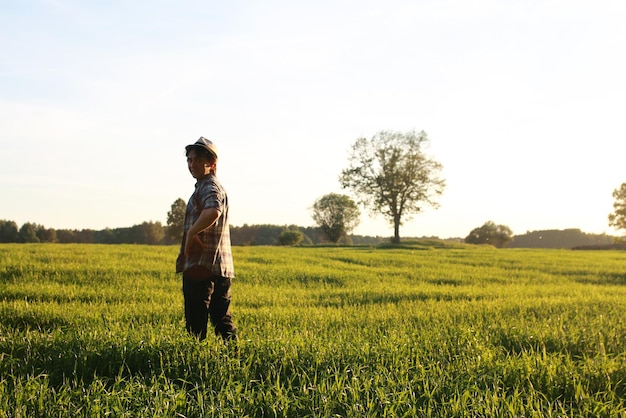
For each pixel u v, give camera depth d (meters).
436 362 5.38
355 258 27.25
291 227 142.38
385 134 68.75
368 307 10.59
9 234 103.50
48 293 11.05
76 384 4.46
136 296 11.34
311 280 16.48
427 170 68.12
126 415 3.79
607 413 4.27
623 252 46.78
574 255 37.44
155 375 4.73
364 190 69.44
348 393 4.43
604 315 9.49
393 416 3.98
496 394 4.40
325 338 6.31
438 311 9.76
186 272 5.61
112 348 5.36
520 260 29.41
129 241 116.06
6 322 7.79
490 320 8.60
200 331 5.70
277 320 8.53
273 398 4.27
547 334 7.02
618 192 102.25
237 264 20.17
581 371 5.31
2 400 3.95
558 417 4.04
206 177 5.73
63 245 26.86
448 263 25.55
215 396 4.32
